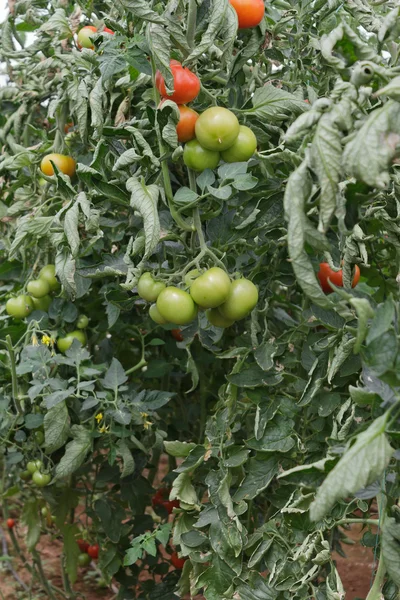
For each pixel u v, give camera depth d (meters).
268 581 1.67
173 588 2.43
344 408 1.59
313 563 1.63
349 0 1.77
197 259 1.57
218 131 1.44
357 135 1.02
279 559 1.70
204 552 1.84
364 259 1.53
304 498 1.63
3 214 2.53
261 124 1.72
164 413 2.82
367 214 1.63
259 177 1.88
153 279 1.59
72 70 1.97
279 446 1.75
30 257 2.44
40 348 2.04
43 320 2.21
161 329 2.63
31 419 2.12
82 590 3.23
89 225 1.67
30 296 2.25
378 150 1.01
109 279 2.34
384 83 1.09
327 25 2.00
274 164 1.77
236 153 1.53
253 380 1.77
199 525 1.77
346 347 1.49
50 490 2.55
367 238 1.52
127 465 2.15
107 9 2.26
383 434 0.99
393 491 1.45
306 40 1.95
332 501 0.94
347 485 0.94
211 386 2.67
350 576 3.20
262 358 1.76
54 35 2.17
